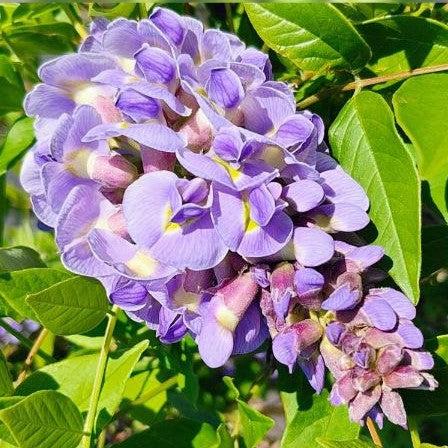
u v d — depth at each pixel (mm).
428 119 170
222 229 156
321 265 166
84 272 174
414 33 203
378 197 179
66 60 170
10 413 187
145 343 214
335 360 165
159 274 165
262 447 397
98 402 210
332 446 176
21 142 229
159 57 161
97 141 168
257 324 174
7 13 246
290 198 163
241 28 248
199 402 300
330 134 189
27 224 292
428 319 320
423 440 385
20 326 305
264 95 163
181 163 155
